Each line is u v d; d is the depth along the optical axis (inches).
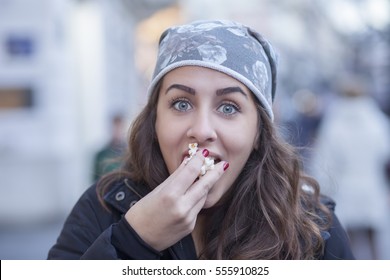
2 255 259.4
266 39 75.9
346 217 219.3
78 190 358.3
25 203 327.0
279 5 991.0
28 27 330.6
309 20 1045.8
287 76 1088.8
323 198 84.4
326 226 77.0
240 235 73.0
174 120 69.1
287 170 75.8
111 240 64.4
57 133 337.1
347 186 218.5
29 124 332.5
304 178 83.8
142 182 76.5
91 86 423.2
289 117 474.9
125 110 548.7
